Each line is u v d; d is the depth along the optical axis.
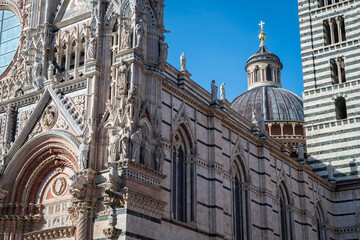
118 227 39.75
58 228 44.09
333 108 75.88
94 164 43.38
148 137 43.91
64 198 46.09
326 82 77.38
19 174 48.09
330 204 73.88
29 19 54.97
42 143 47.56
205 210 50.12
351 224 72.56
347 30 77.81
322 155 75.25
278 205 61.75
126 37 45.25
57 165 47.25
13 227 46.53
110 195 35.50
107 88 45.75
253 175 58.88
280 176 63.41
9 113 51.28
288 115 89.94
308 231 66.12
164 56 46.97
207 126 53.31
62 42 51.69
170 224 45.03
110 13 47.94
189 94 50.59
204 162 51.50
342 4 79.06
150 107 44.97
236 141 57.06
